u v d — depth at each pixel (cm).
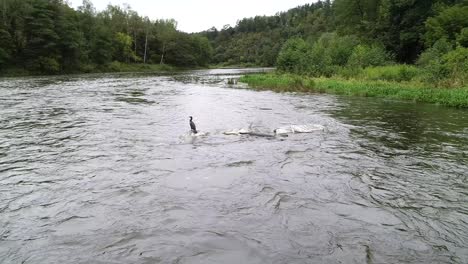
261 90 3462
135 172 976
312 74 4600
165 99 2697
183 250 591
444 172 988
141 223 683
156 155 1144
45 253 585
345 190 856
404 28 5472
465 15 4447
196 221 691
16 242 620
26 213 732
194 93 3180
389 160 1100
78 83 4350
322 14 15600
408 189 866
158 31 10956
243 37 17938
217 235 639
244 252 586
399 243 620
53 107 2227
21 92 3153
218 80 5197
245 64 14075
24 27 6203
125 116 1900
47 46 6288
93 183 895
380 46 5262
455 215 729
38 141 1333
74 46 6794
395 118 1853
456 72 3014
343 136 1429
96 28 8294
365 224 688
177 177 934
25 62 6191
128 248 597
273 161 1080
